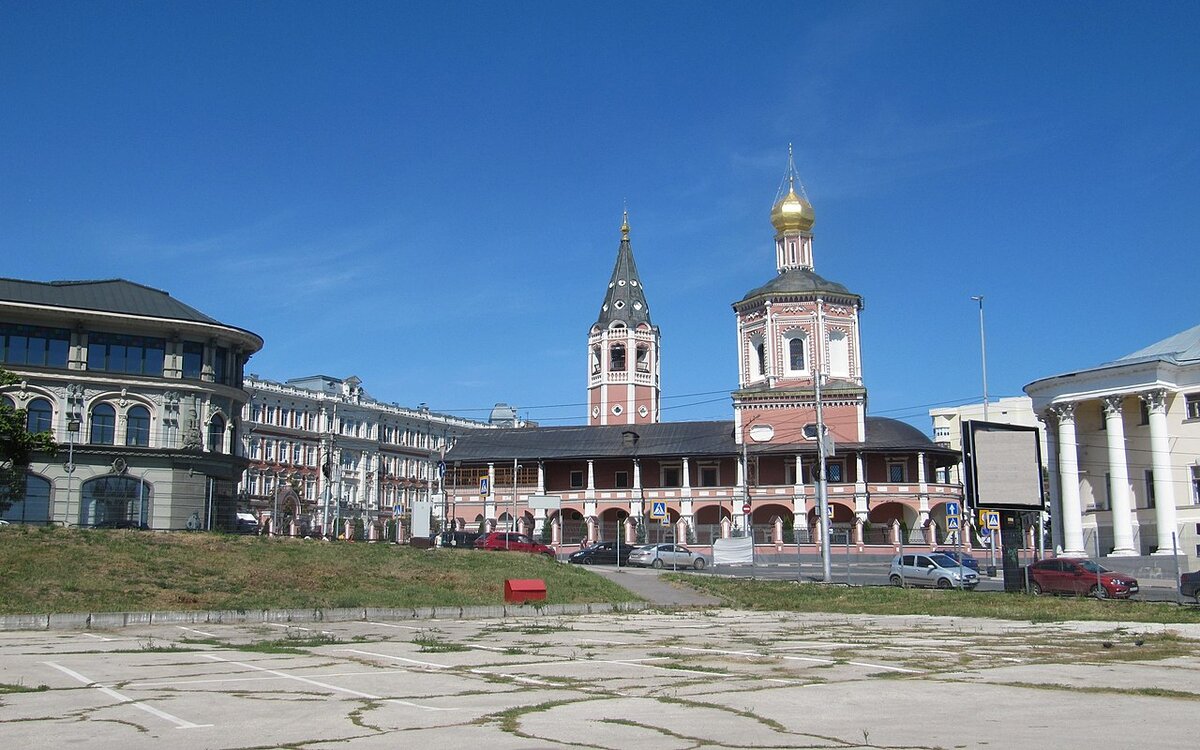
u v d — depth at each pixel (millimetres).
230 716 13305
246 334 79812
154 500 73625
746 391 100438
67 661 19969
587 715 13289
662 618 33656
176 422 75625
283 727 12469
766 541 91500
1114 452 63438
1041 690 15617
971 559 61000
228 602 33312
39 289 74688
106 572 35656
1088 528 66500
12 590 32219
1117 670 18188
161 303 78750
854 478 96688
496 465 106625
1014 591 46125
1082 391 65500
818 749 11047
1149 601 39781
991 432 49781
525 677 17359
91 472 72312
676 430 105875
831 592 43875
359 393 140125
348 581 39312
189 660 20172
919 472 95062
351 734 11984
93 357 73938
